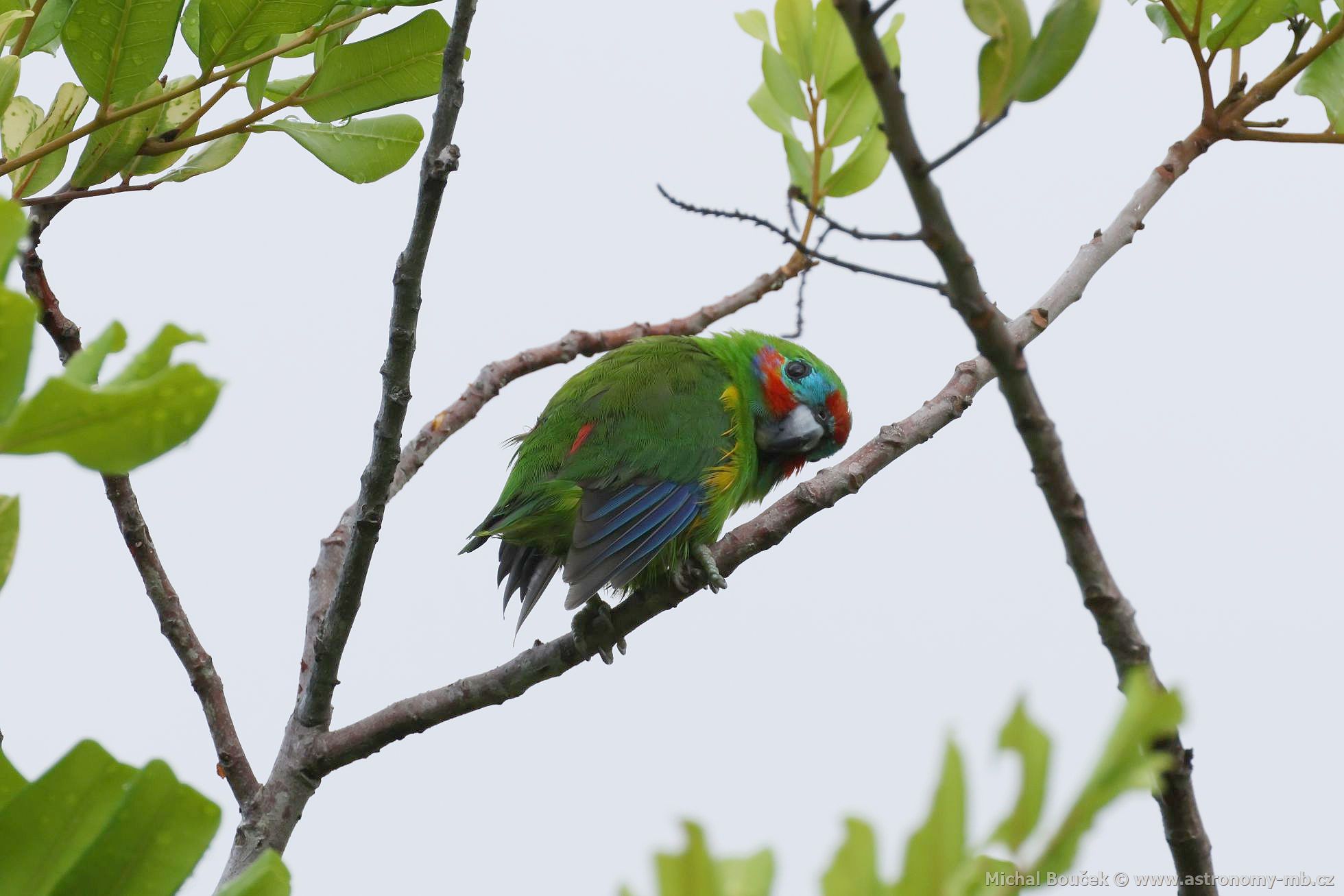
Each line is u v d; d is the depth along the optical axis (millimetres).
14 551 3500
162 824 3510
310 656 9047
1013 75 4824
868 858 2881
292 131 8219
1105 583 5723
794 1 10500
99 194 8031
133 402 2721
